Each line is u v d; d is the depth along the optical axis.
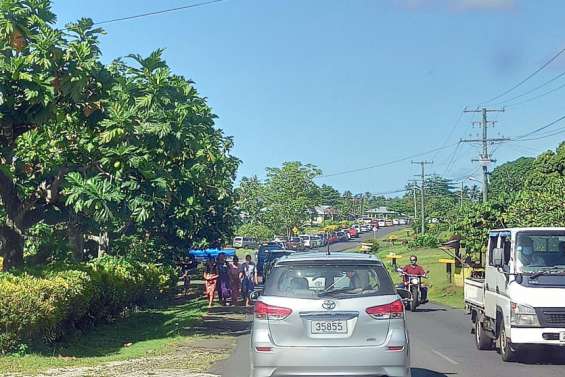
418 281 26.08
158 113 17.19
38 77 14.30
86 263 19.45
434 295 34.25
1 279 13.65
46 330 14.42
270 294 9.16
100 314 19.16
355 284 9.14
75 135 16.83
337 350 8.79
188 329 19.92
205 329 20.02
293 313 8.92
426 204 122.75
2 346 13.22
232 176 35.62
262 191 79.75
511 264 13.58
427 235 73.25
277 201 79.06
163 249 31.38
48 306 13.81
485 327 15.34
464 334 18.92
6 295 12.96
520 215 25.48
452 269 37.31
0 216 17.17
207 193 30.62
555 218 23.98
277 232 79.00
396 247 84.19
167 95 17.47
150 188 16.84
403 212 158.25
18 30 14.54
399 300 9.09
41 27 14.74
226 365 13.41
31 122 14.88
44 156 16.39
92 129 16.77
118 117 16.47
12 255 16.22
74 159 16.83
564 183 25.06
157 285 26.95
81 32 15.90
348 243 92.75
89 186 15.46
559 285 12.89
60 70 14.98
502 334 13.95
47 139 16.59
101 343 16.67
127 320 21.89
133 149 16.56
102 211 15.57
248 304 27.48
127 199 16.47
